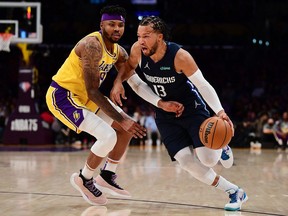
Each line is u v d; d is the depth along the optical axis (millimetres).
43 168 6902
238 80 18250
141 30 3607
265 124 12781
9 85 17188
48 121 12977
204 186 5141
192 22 19172
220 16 19062
